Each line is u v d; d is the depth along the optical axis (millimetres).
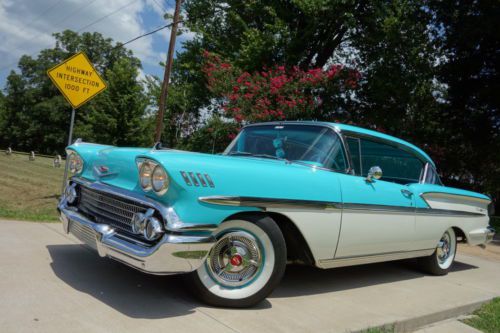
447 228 5492
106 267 4012
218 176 3178
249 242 3371
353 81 15047
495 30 15023
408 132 16625
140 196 3145
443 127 17891
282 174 3557
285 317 3299
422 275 5535
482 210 6230
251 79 14492
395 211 4523
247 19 20016
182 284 3732
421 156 5422
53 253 4332
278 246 3391
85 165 3953
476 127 17328
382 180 4680
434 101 17984
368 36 17672
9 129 62688
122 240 3188
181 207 3016
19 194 11164
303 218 3617
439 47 17375
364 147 4512
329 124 4285
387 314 3691
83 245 4758
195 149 18531
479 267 6617
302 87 14242
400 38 16531
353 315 3553
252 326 3037
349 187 4023
